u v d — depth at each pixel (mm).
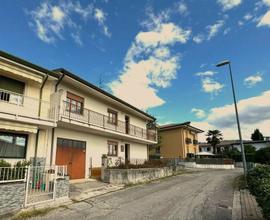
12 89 12016
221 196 11398
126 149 25141
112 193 12164
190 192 12594
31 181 9617
